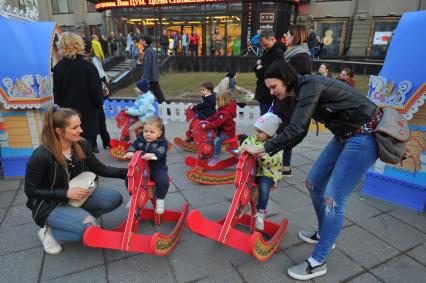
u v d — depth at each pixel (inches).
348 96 74.8
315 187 90.4
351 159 76.7
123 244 82.9
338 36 881.5
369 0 811.4
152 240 81.2
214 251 95.2
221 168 163.6
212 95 191.3
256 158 95.1
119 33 788.6
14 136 140.6
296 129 73.2
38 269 87.0
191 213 84.7
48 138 83.9
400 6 788.0
